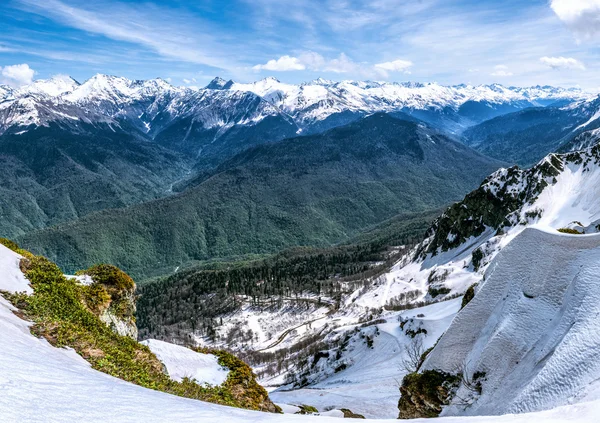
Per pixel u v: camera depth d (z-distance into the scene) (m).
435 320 113.50
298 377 131.38
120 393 17.27
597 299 24.56
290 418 17.14
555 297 28.47
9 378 14.53
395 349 110.12
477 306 33.62
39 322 26.70
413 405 33.69
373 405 66.50
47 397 14.02
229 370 38.16
